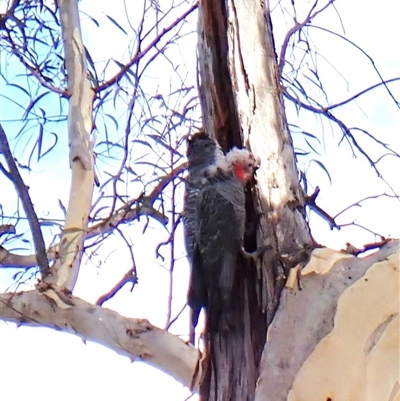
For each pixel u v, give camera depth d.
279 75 8.59
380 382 6.53
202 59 7.95
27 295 8.09
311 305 6.75
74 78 9.32
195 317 7.15
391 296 6.74
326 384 6.51
